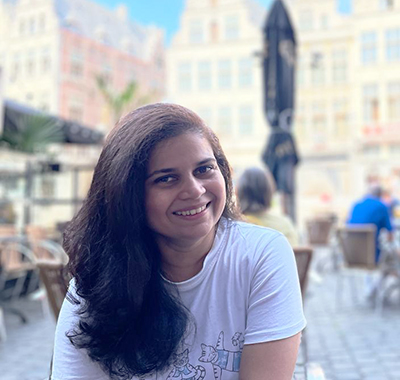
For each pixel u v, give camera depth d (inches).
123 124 38.6
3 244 203.6
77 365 37.7
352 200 903.7
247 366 37.5
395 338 154.4
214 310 38.7
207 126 40.6
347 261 194.7
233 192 43.4
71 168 304.3
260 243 39.9
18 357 142.3
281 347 36.9
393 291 237.0
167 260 39.5
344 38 1003.9
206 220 37.6
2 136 300.4
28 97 1151.6
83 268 37.8
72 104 1145.4
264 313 37.7
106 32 1259.2
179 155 36.7
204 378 38.4
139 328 37.0
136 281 36.8
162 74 1421.0
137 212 36.8
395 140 938.1
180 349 38.2
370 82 976.3
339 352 141.2
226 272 39.0
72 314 38.4
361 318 183.2
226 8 1083.9
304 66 1033.5
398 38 958.4
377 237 197.0
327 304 210.1
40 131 300.7
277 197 279.6
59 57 1124.5
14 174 280.4
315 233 315.3
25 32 1177.4
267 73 264.2
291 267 39.6
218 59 1084.5
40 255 199.2
